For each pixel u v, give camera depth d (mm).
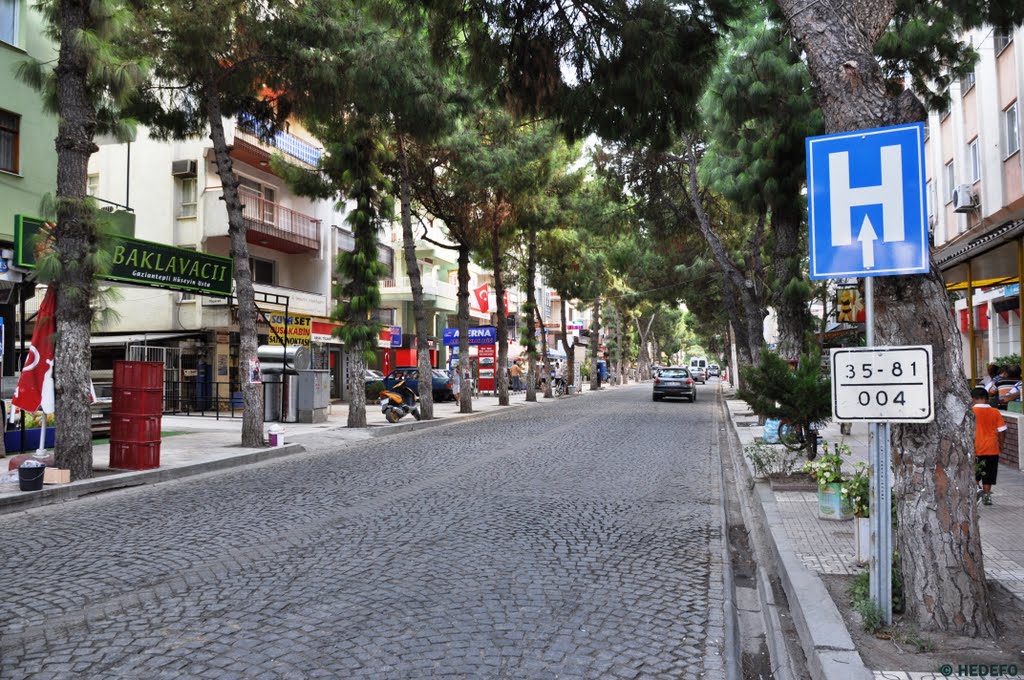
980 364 21531
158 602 4875
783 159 14641
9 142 14609
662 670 3857
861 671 3498
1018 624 4094
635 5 8688
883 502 4125
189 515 7820
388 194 20219
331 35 13789
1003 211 16891
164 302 24172
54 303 10672
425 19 9703
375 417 22188
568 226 30141
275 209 26141
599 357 62719
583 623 4543
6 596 5012
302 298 27500
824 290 17203
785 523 7219
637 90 8898
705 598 5133
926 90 12531
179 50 12688
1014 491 8688
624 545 6617
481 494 9094
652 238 23203
